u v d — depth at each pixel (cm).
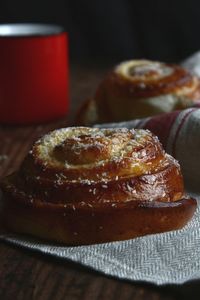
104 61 87
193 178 46
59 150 39
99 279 35
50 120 63
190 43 101
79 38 103
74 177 38
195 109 48
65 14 102
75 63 86
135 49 102
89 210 37
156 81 57
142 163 39
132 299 33
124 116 58
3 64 60
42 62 61
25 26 65
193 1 100
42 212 38
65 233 38
